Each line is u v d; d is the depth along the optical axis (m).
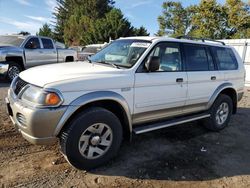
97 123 3.58
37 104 3.23
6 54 9.84
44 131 3.26
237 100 6.07
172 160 4.19
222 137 5.41
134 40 4.61
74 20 50.03
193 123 6.10
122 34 38.66
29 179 3.38
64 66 4.11
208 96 5.21
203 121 5.66
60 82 3.33
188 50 4.86
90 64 4.29
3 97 7.41
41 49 11.18
